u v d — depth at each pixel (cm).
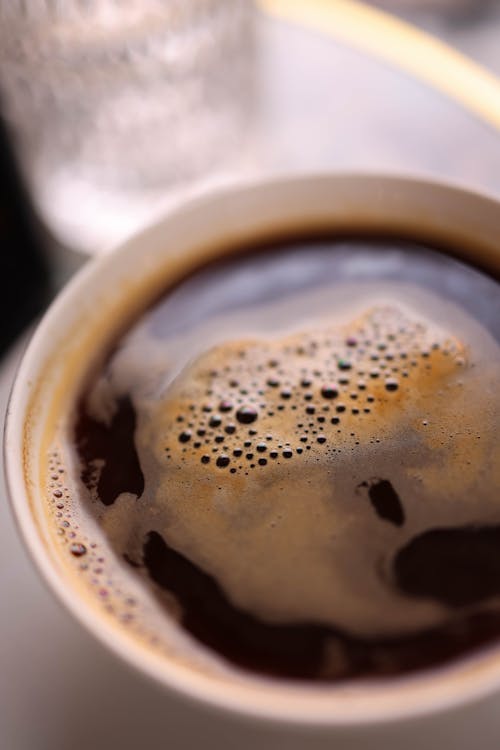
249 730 21
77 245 29
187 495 23
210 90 30
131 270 25
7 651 22
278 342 24
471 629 21
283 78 32
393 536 22
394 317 25
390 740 21
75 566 22
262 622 21
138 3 29
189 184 31
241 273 26
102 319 25
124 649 20
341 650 21
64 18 28
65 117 30
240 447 23
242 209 26
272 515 22
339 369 24
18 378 23
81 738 22
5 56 29
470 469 23
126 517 23
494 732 21
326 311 25
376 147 30
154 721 22
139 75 29
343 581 22
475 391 23
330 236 26
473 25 32
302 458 23
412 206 25
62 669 22
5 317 27
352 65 32
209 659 21
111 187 31
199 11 29
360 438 23
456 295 25
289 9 33
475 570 22
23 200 29
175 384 24
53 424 24
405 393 24
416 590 22
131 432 24
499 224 25
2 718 22
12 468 22
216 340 25
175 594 22
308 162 30
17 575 23
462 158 29
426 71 31
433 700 19
